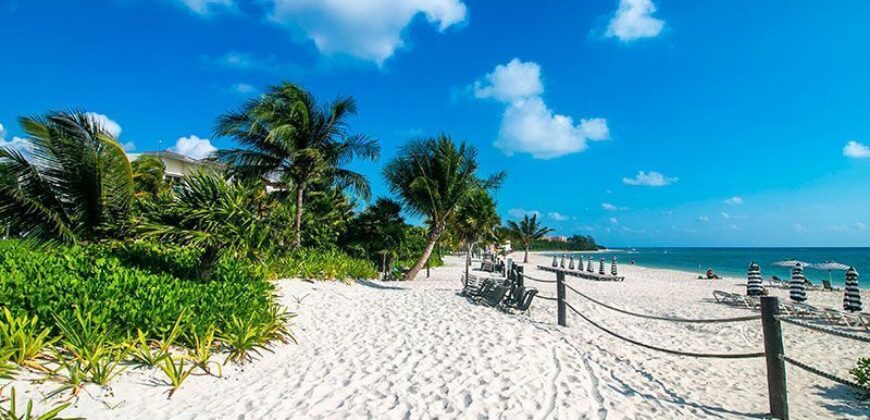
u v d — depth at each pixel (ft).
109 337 15.31
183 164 90.43
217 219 30.50
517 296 31.81
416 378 16.92
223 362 17.35
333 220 59.31
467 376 17.11
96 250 29.81
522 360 19.02
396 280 59.72
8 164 28.37
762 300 14.58
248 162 53.11
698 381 18.42
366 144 55.57
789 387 18.20
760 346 25.70
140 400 13.43
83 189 31.76
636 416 13.99
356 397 15.06
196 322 18.20
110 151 31.73
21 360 13.12
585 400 15.06
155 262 30.48
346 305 31.65
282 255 41.75
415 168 57.21
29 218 29.73
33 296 15.51
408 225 67.97
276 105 50.98
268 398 14.82
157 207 32.96
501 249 156.25
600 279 82.07
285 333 21.83
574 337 23.82
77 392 12.78
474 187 56.70
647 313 39.42
